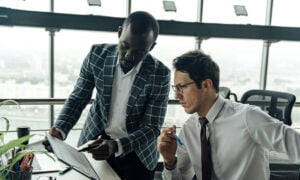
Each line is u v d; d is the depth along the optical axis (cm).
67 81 303
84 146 141
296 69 373
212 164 130
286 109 219
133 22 133
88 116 161
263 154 125
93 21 281
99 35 298
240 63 355
